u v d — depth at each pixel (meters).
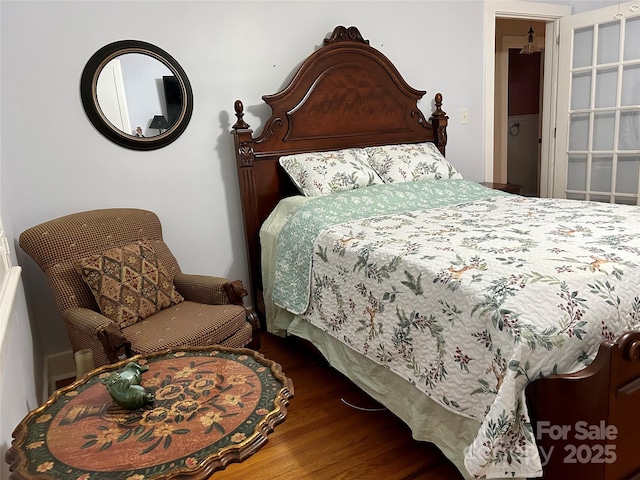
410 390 1.65
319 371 2.41
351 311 1.90
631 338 1.14
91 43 2.38
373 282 1.76
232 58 2.76
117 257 2.10
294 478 1.65
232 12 2.71
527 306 1.23
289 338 2.76
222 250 2.92
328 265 2.05
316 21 2.97
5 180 2.19
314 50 3.00
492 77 3.77
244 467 1.72
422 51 3.42
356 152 2.99
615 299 1.28
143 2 2.47
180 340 1.82
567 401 1.17
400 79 3.25
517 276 1.35
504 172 5.44
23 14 2.22
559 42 3.93
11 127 2.27
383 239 1.90
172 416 1.13
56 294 2.04
